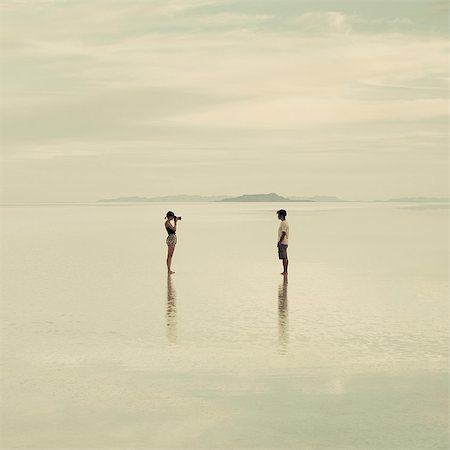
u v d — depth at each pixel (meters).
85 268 25.00
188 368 10.53
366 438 7.73
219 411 8.60
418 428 8.01
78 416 8.45
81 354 11.41
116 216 102.44
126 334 12.95
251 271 23.62
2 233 50.69
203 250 32.94
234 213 112.00
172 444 7.60
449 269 24.09
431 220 70.75
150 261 27.56
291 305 16.25
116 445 7.58
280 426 8.10
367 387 9.55
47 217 97.94
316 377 10.03
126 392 9.36
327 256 29.41
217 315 14.91
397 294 18.02
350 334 12.91
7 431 7.98
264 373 10.25
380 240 39.47
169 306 16.14
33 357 11.23
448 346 11.91
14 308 15.91
